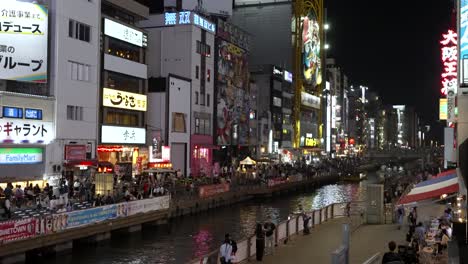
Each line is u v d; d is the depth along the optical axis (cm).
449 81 4847
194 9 8069
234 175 6962
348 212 4303
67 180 4412
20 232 2905
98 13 5238
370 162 16588
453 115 4328
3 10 4219
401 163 18712
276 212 5891
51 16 4650
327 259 2650
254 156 9075
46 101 4528
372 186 3972
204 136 7444
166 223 4603
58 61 4666
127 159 5834
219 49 7900
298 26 12188
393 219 4009
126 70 5784
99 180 4128
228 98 8200
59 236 3212
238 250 2520
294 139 11819
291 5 12044
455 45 4816
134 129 5912
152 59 7306
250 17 12288
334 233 3438
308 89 12988
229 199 6222
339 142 16575
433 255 2402
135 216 4056
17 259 2942
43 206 3588
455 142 3997
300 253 2806
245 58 8925
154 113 6562
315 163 11550
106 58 5428
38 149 4459
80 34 5000
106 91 5434
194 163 7119
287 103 11494
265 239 2788
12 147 4206
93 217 3547
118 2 5772
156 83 6581
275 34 12094
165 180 5291
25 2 4328
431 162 14688
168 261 3266
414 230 2916
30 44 4347
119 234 4028
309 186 9169
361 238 3256
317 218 3866
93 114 5162
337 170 11331
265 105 10581
